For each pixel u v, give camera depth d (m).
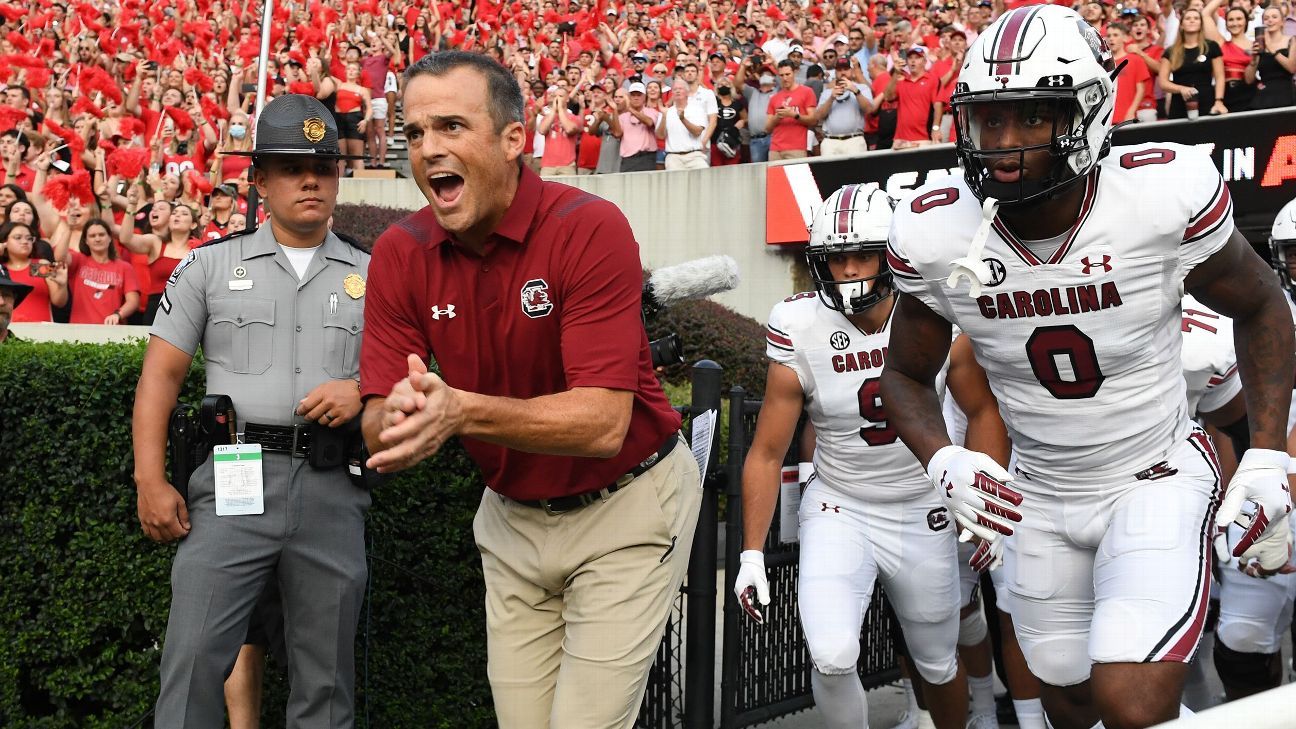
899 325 2.80
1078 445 2.74
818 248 3.35
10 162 9.42
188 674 2.76
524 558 2.62
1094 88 2.34
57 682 3.27
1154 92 9.12
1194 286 2.58
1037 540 2.91
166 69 12.84
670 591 2.63
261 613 3.09
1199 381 3.55
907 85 10.28
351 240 3.14
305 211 2.96
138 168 8.84
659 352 3.10
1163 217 2.44
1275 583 3.80
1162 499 2.66
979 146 2.43
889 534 3.49
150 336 2.94
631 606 2.53
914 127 10.25
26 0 15.79
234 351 2.92
